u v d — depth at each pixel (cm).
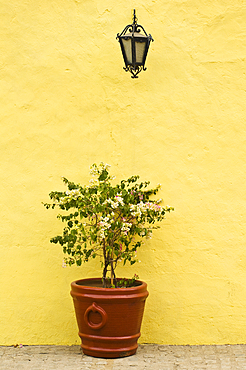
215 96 436
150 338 428
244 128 434
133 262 407
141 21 445
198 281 428
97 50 445
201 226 430
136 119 439
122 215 402
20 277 435
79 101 442
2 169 442
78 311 383
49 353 402
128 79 441
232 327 425
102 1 447
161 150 436
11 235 438
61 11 448
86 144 440
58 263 435
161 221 433
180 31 442
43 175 440
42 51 446
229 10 439
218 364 371
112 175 436
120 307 369
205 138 435
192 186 433
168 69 440
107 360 379
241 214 429
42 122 443
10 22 448
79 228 383
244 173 431
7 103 445
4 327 433
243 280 427
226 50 438
